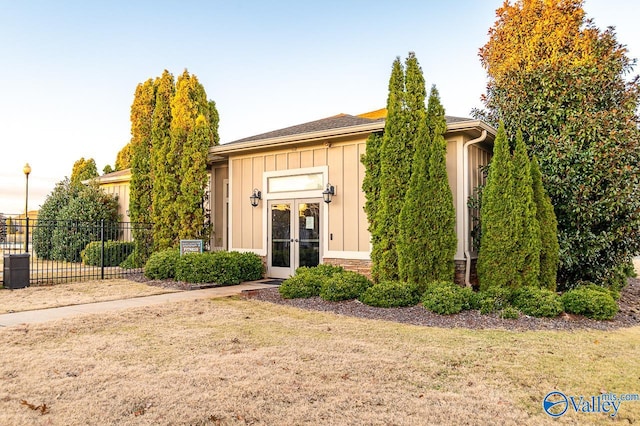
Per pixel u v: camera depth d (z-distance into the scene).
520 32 12.19
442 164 7.96
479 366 4.32
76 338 5.29
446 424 3.05
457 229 8.73
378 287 7.61
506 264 7.44
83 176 27.28
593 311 6.60
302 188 10.80
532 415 3.23
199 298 8.30
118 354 4.61
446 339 5.38
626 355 4.76
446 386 3.79
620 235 8.49
